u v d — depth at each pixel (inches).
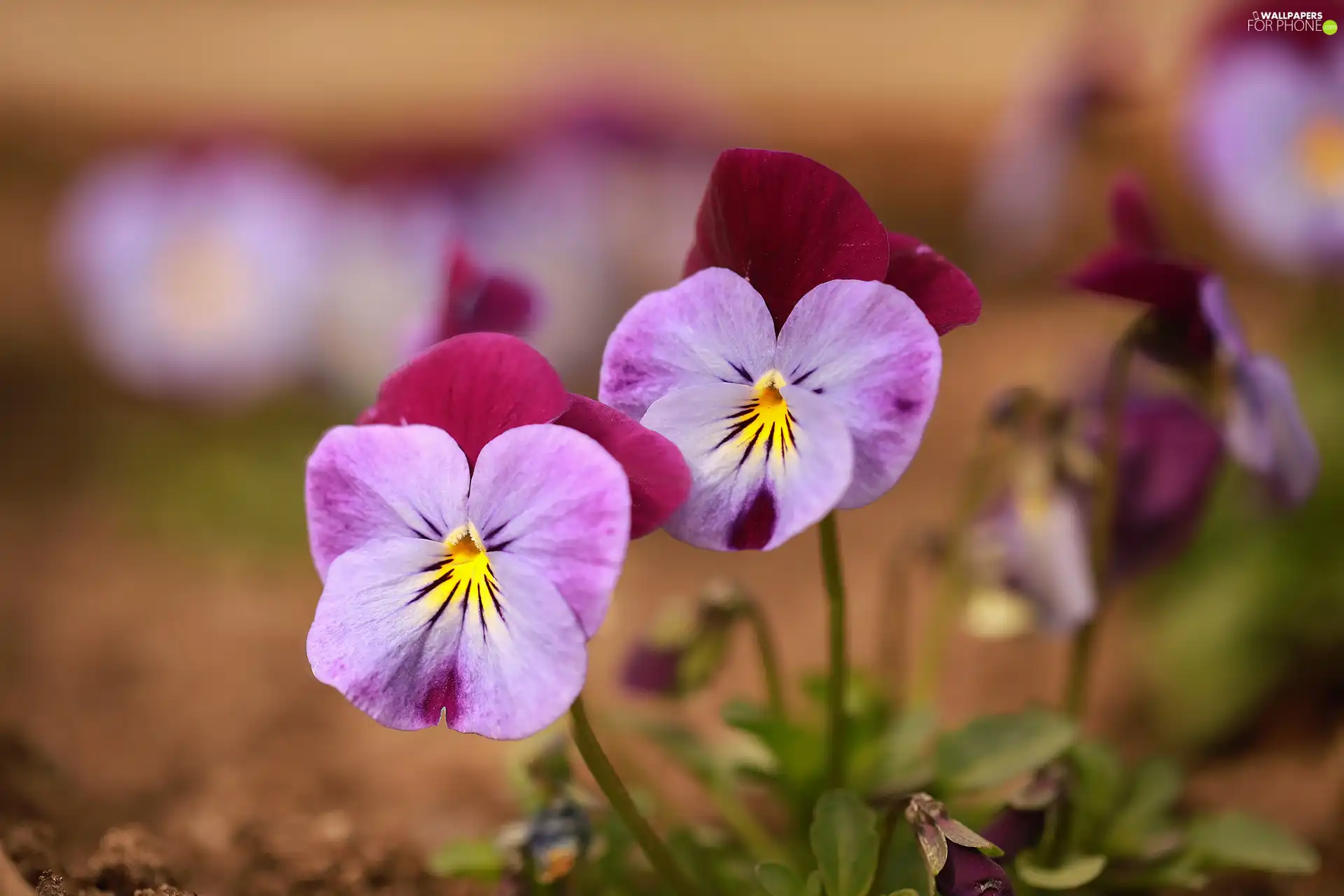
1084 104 24.7
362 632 11.5
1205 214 32.0
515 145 33.5
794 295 11.9
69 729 18.5
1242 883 15.4
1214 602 19.3
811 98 39.4
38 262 34.8
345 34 47.9
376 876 14.4
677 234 32.8
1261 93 21.0
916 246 11.9
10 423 31.4
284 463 29.1
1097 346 16.3
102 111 38.3
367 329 31.2
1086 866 12.9
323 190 32.8
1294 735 18.8
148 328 31.6
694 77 40.6
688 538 11.5
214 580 25.2
